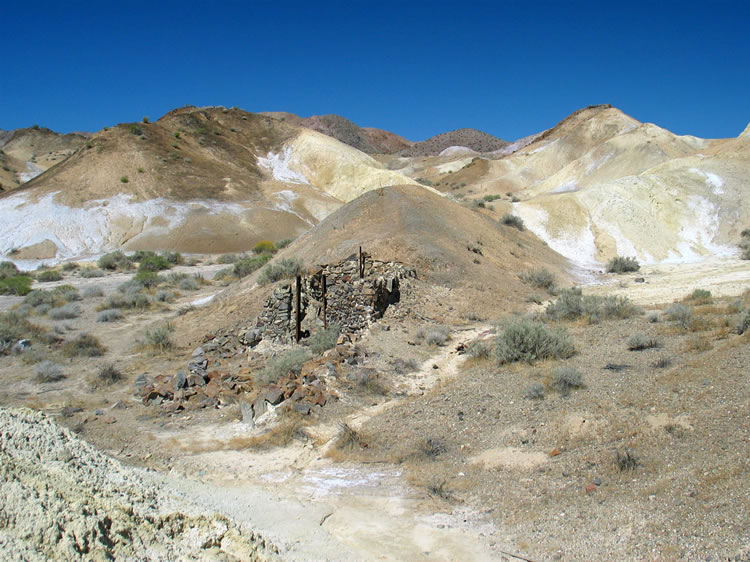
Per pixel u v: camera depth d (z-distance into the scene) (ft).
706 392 33.17
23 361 61.52
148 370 57.47
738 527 20.03
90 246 215.51
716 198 167.43
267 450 36.04
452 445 34.24
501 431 34.73
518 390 40.57
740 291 82.33
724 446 26.50
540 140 436.76
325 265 69.31
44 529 15.88
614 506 23.91
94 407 45.88
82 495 18.42
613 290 101.35
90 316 91.09
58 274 154.20
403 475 31.12
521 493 26.99
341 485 30.48
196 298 106.73
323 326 62.59
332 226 112.57
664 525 21.61
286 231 231.09
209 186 271.69
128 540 17.58
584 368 43.45
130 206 239.91
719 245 152.76
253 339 61.87
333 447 35.76
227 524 21.08
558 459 29.76
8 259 200.44
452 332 67.82
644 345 47.03
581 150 362.53
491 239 119.65
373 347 58.44
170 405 44.93
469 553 22.54
